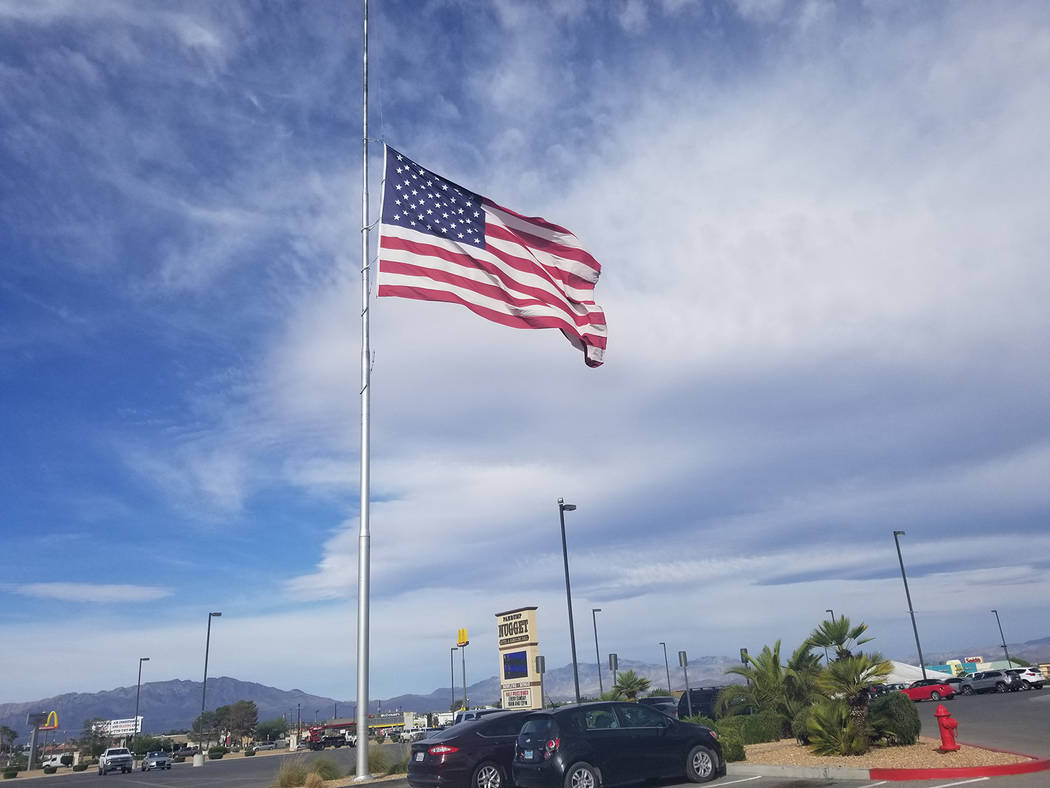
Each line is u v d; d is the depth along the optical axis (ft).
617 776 43.91
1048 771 40.52
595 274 68.33
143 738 272.92
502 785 48.52
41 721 267.39
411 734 212.64
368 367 63.46
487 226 63.36
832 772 44.91
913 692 160.25
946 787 37.91
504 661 142.51
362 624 58.85
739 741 55.26
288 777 65.36
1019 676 167.63
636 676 132.87
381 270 57.93
